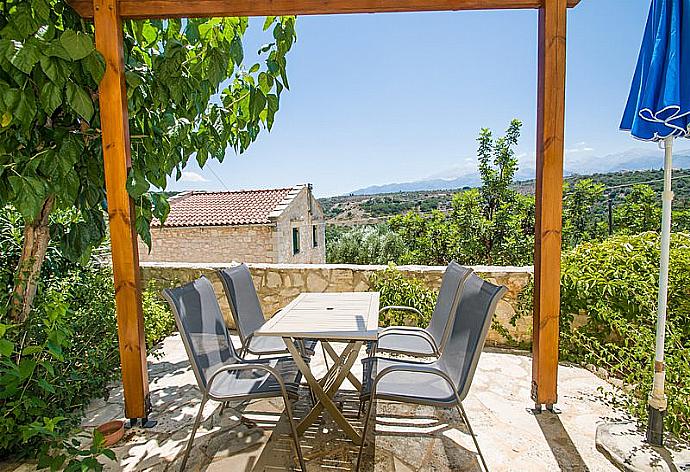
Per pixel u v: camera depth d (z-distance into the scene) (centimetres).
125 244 268
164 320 457
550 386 281
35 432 213
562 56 259
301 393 322
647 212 636
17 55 222
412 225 860
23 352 228
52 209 305
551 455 236
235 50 341
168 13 261
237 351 334
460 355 240
